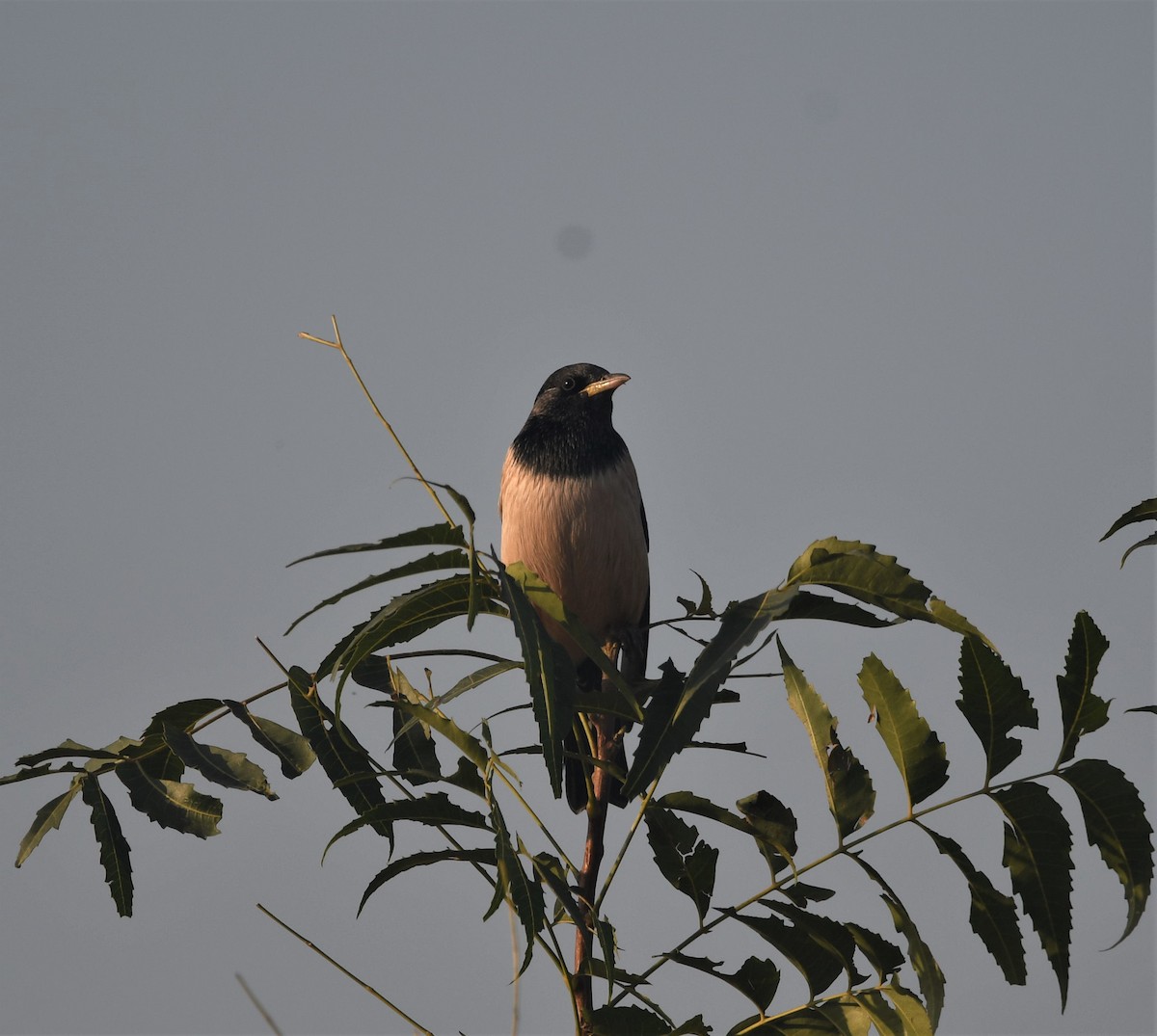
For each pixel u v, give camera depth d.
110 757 6.67
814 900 5.95
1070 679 5.69
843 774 5.84
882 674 5.71
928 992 5.50
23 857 6.50
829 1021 5.80
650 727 5.89
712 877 6.43
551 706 5.50
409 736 7.00
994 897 5.65
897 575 5.79
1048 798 5.59
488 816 6.08
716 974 6.01
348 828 5.95
